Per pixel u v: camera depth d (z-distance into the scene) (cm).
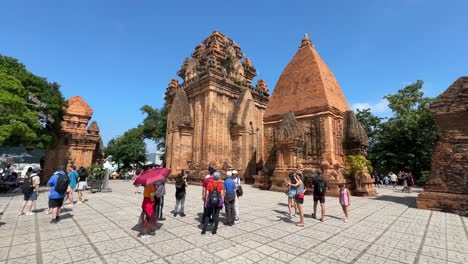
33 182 988
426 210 1195
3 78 1653
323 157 1933
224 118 2911
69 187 1188
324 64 2367
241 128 2905
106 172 1870
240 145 2862
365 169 1931
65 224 821
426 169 3456
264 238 687
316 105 2062
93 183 1798
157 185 890
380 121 4081
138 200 1385
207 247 608
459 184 1180
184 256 548
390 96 3747
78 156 3247
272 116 2398
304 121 2125
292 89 2330
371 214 1073
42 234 702
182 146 2903
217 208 732
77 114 3434
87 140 3316
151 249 590
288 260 534
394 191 2369
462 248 628
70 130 3356
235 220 898
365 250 604
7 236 680
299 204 846
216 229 733
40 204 1246
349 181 1911
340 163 1973
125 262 512
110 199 1428
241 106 2967
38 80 2241
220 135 2825
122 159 4556
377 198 1691
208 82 2830
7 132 1481
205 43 3975
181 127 2941
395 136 3516
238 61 3609
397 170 3559
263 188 2147
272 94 2523
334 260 539
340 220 938
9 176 1902
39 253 555
